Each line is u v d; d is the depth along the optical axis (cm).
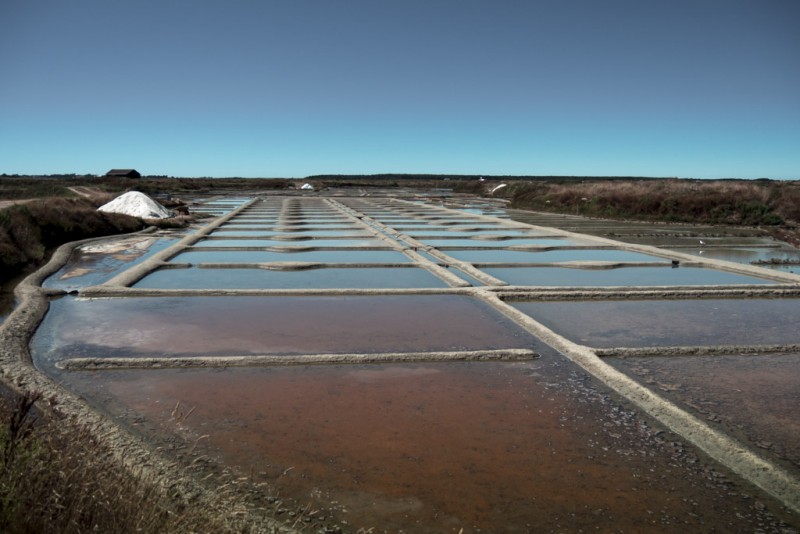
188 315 557
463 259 959
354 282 748
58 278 777
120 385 374
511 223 1619
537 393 371
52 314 557
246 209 2256
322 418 328
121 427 304
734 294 679
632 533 227
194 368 410
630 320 559
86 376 390
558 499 250
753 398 363
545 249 1095
